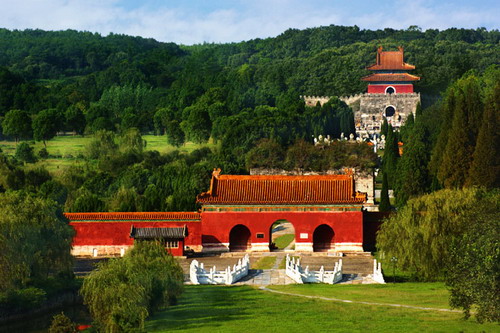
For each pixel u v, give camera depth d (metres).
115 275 89.25
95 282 88.12
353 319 83.69
